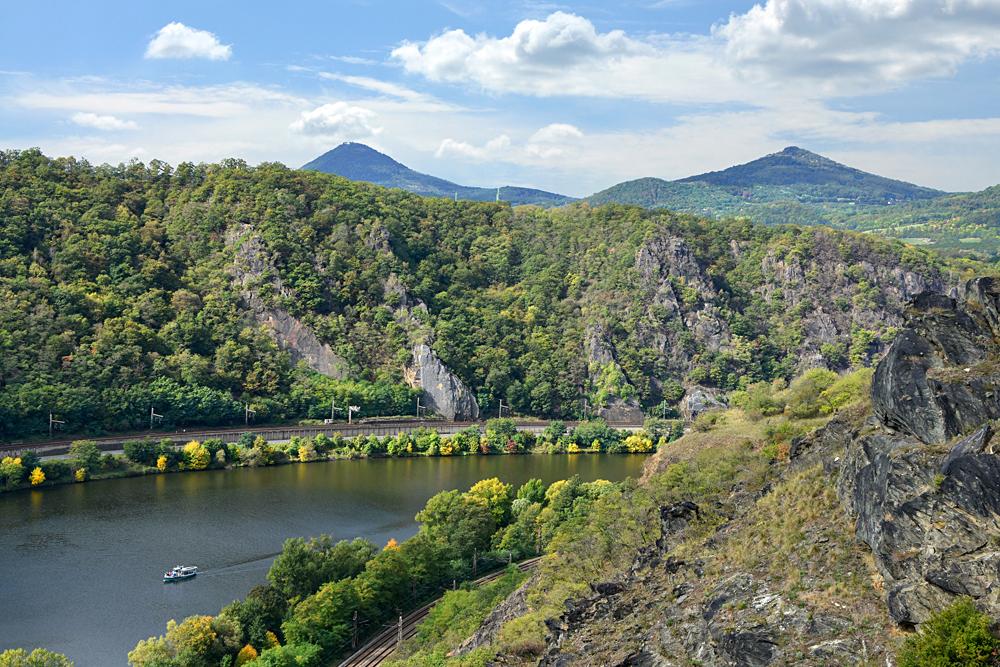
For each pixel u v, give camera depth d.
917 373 70.62
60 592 167.00
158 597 166.75
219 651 138.12
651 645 78.81
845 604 66.81
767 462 116.31
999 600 56.38
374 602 158.12
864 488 72.06
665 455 155.88
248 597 154.12
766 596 72.31
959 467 61.25
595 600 96.75
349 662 144.00
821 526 77.50
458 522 194.00
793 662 64.06
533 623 104.50
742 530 88.88
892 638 61.78
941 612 57.81
